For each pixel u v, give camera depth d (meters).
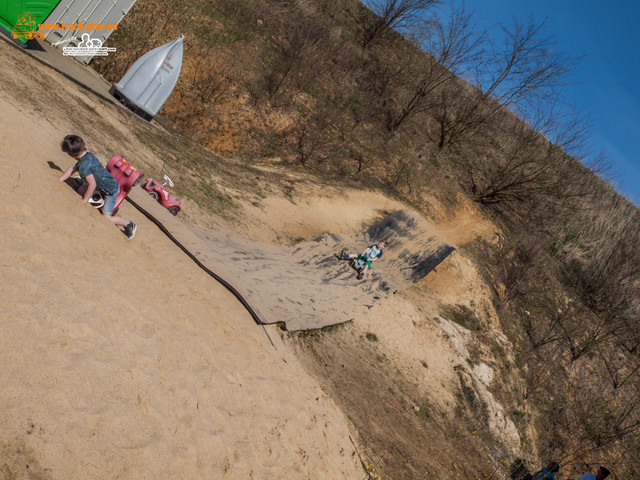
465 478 8.26
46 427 3.32
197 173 11.73
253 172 15.01
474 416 10.59
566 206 22.31
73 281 4.52
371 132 21.17
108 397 3.91
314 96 20.48
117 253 5.52
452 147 23.42
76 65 11.62
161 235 6.97
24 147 5.64
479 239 19.06
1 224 4.35
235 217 11.09
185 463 4.08
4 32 8.88
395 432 7.96
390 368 9.81
